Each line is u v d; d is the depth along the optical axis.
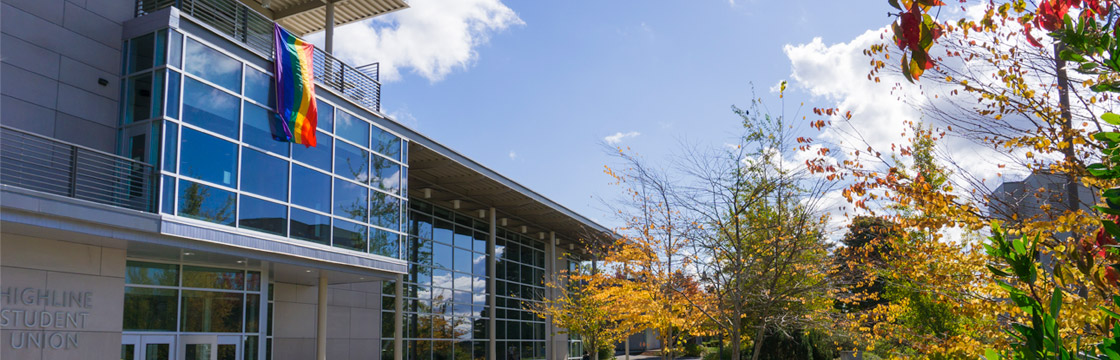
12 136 15.37
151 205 15.91
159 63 16.55
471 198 32.66
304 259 19.81
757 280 15.67
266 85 19.03
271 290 23.47
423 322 30.73
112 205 15.52
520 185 31.50
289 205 19.27
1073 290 7.18
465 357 33.31
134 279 17.86
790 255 14.98
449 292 32.75
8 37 15.63
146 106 16.58
